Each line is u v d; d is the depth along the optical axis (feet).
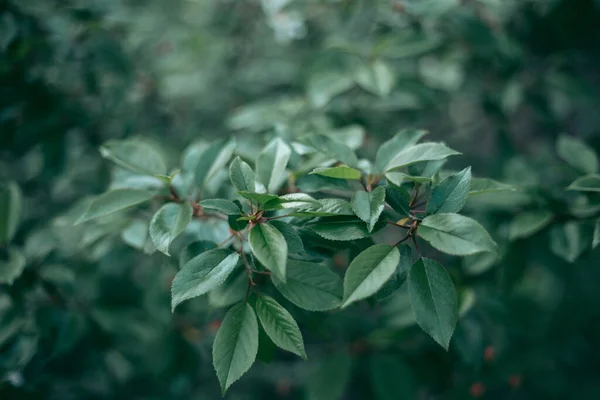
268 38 3.27
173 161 2.62
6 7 2.30
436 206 1.48
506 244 2.15
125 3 3.27
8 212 2.03
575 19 2.61
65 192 2.80
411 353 2.30
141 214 2.08
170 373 2.33
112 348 2.46
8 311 2.08
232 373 1.44
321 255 1.60
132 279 2.63
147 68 3.00
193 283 1.47
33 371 2.10
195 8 3.17
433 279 1.44
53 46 2.40
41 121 2.34
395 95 2.39
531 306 3.03
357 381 2.45
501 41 2.48
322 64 2.45
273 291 1.73
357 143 1.85
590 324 3.19
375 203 1.48
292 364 3.17
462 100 3.02
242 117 2.26
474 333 2.15
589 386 3.11
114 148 1.78
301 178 1.67
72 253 2.43
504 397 3.20
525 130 3.39
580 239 1.98
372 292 1.39
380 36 2.67
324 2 2.69
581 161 2.00
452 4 2.16
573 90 2.70
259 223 1.47
